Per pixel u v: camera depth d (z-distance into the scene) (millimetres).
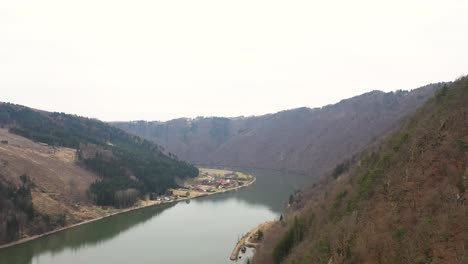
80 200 158625
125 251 107250
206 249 107750
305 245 65438
